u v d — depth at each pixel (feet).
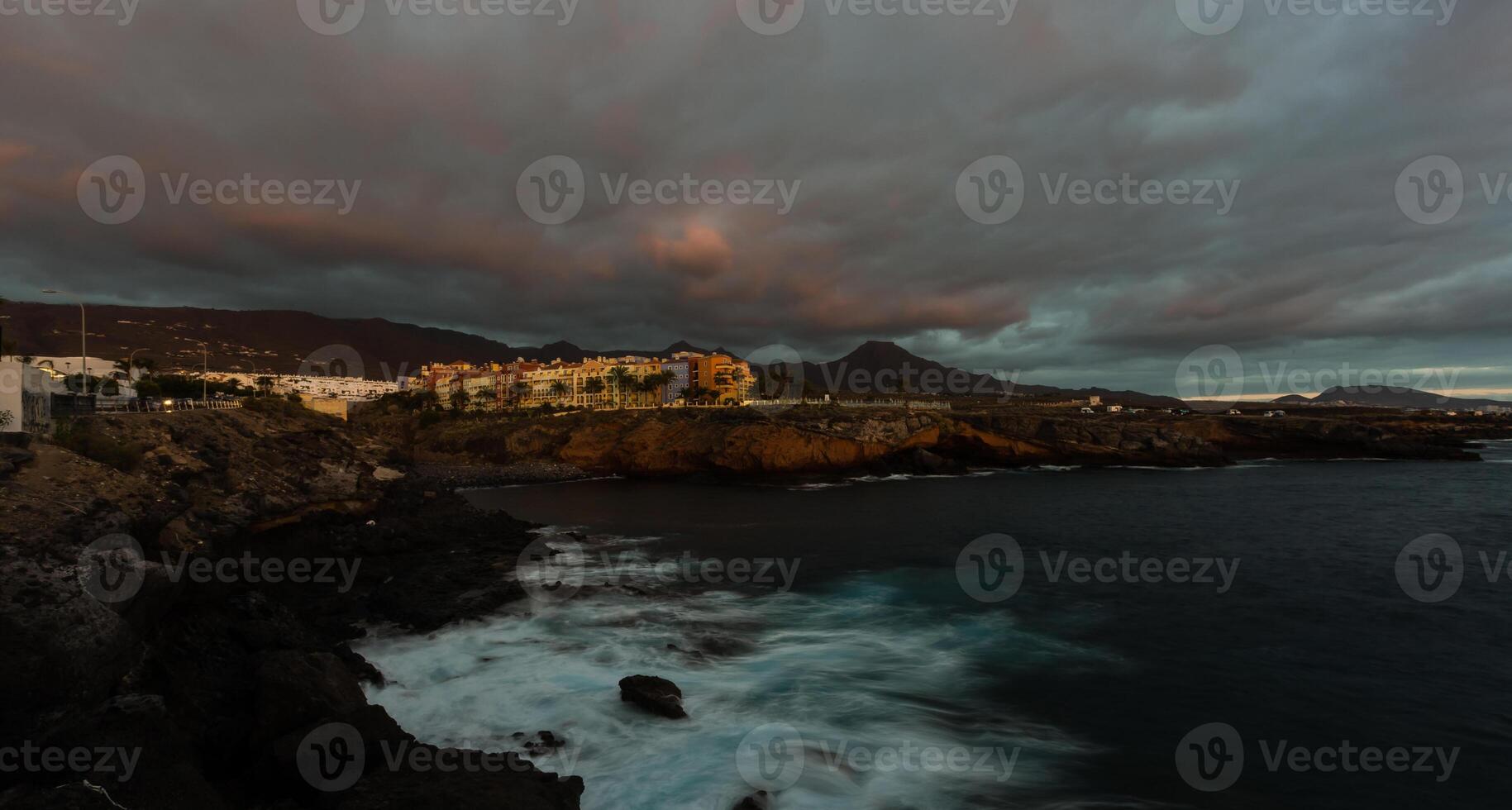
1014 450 347.77
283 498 92.79
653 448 326.24
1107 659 68.54
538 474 306.35
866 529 156.66
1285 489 234.17
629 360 640.17
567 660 66.08
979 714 55.16
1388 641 73.82
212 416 101.81
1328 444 388.78
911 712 55.11
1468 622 80.53
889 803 41.45
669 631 76.07
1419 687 61.31
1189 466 335.06
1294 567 111.45
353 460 124.36
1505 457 384.88
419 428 440.45
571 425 366.43
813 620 82.17
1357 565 113.09
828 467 308.60
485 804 34.06
